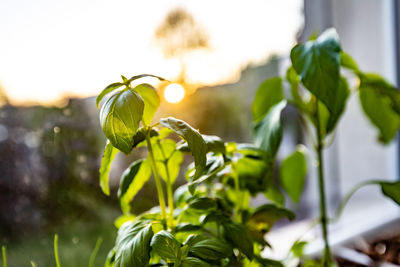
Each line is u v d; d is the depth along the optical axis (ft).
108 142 1.00
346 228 2.31
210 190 1.28
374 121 1.64
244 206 1.31
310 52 1.20
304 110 1.43
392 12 2.53
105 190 1.08
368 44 2.48
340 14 2.31
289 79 1.40
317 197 2.27
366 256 1.84
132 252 0.95
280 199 1.35
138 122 0.92
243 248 1.05
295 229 2.14
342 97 1.34
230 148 1.22
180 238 1.17
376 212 2.57
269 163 1.25
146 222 1.05
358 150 2.48
